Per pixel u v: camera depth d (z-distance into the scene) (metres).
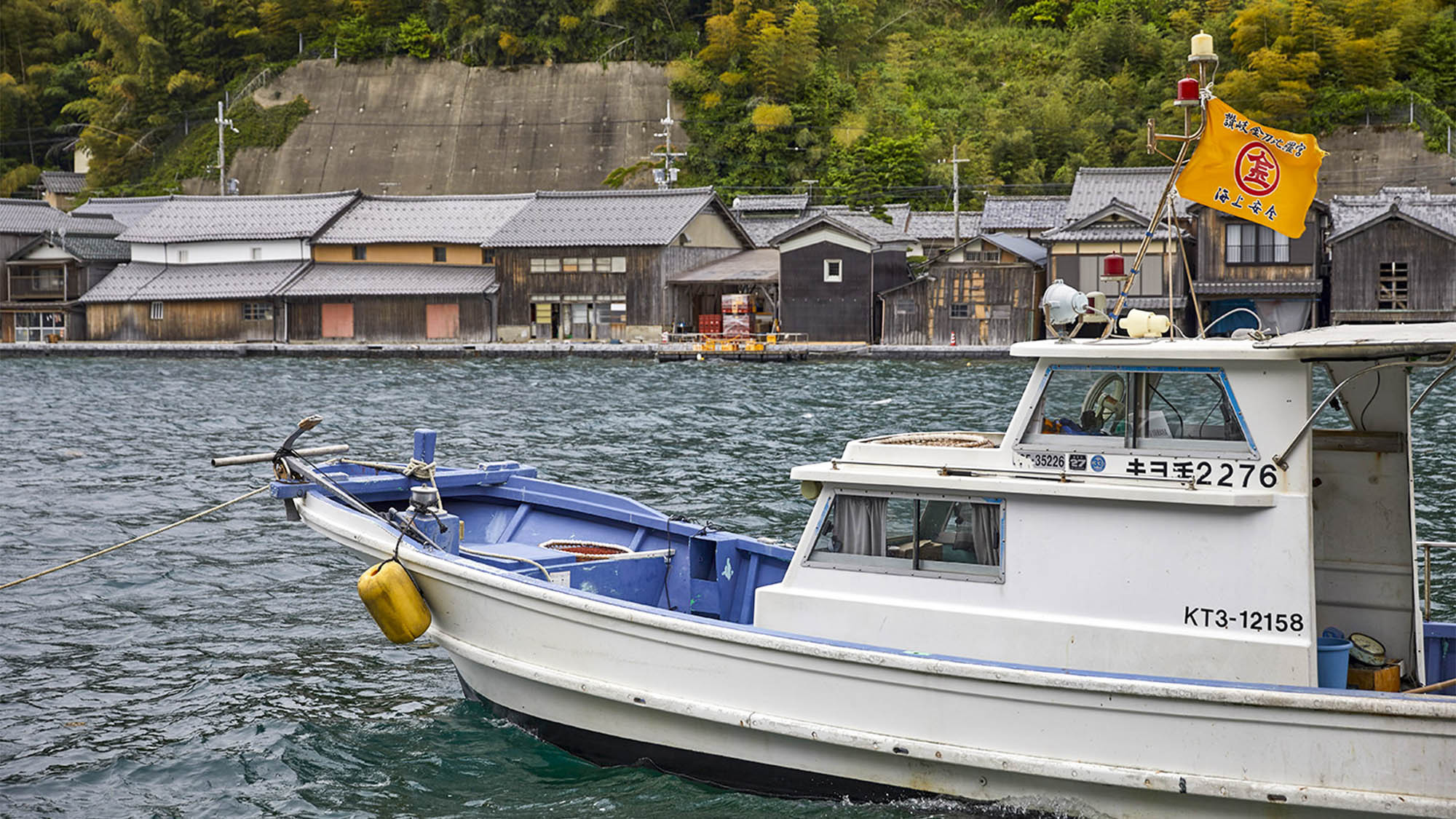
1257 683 7.21
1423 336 6.88
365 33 103.06
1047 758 7.45
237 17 108.06
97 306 65.12
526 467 12.22
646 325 58.97
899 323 54.75
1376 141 72.88
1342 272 47.53
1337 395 7.64
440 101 97.69
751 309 59.16
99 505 19.91
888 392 37.56
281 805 8.86
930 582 8.12
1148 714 7.20
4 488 21.42
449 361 55.06
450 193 91.12
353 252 64.12
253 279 63.53
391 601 9.23
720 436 27.33
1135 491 7.48
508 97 96.31
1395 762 6.77
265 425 31.03
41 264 66.12
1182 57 89.38
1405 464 7.80
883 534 8.35
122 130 103.56
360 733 10.11
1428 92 76.88
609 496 11.29
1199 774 7.14
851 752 8.00
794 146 86.75
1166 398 7.62
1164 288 49.44
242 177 95.88
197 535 17.38
